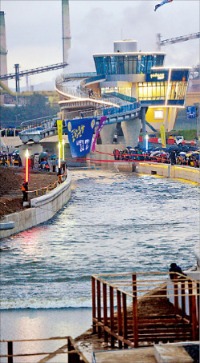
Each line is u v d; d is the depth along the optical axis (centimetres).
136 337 3809
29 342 4856
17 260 7744
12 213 9775
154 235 9350
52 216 11425
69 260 7694
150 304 4594
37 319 5469
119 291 4078
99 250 8275
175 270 4544
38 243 8794
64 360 4412
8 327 5269
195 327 3912
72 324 5306
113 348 4069
